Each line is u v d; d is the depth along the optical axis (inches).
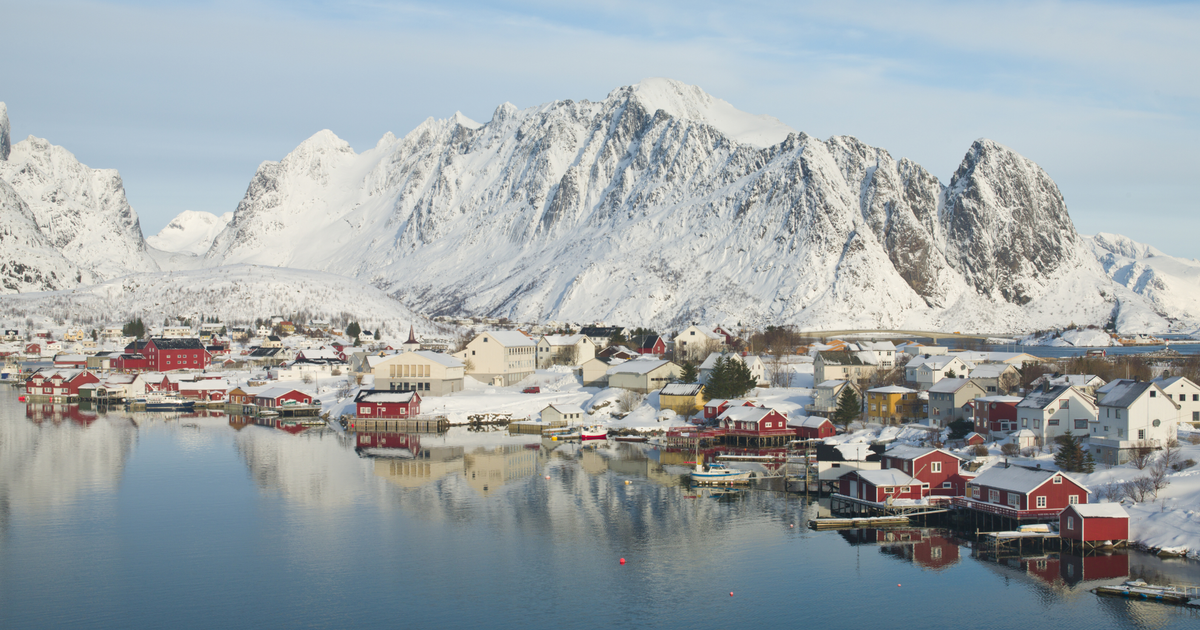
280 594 3216.0
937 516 4077.3
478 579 3363.7
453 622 2987.2
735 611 3070.9
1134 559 3459.6
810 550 3668.8
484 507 4355.3
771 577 3371.1
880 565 3481.8
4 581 3334.2
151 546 3740.2
